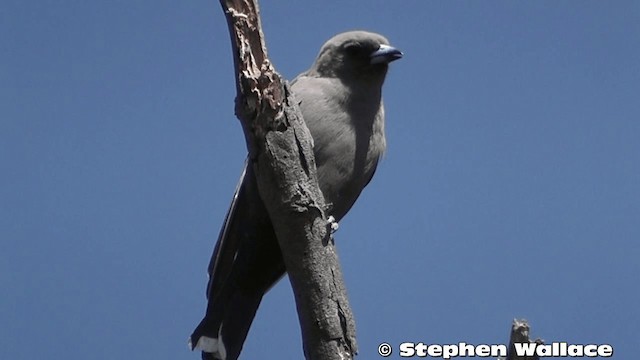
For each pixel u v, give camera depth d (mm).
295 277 8531
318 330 8414
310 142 8469
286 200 8383
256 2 8320
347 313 8477
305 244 8438
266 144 8305
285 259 8570
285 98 8320
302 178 8383
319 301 8430
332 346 8391
